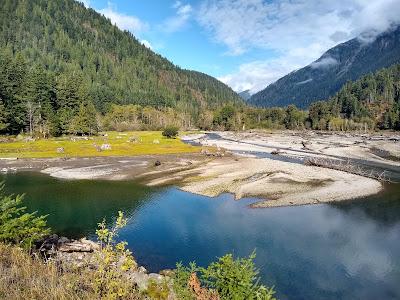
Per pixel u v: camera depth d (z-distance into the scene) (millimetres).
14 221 14750
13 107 102375
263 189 48938
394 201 43062
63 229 32219
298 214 38062
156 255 26844
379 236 31438
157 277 16094
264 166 66375
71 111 118938
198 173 60594
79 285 9109
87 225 33406
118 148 91125
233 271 10016
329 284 22859
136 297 9102
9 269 9508
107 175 58562
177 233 31703
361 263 25906
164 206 40812
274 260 26203
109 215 36844
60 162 71375
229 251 27812
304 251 27953
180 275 10594
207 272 10484
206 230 32656
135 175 58938
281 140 130125
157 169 64500
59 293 8000
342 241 30109
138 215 37062
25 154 77625
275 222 35250
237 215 37594
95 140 106625
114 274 9062
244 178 55969
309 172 60188
